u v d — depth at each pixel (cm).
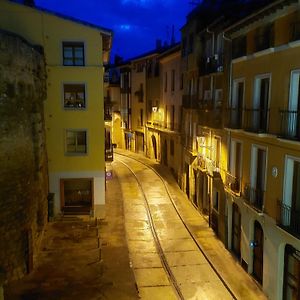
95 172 2420
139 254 1970
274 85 1516
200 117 2581
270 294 1547
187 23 2944
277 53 1490
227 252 2006
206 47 2516
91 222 2383
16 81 1581
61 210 2436
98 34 2323
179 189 3297
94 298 1464
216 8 2595
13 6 2267
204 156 2536
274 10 1469
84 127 2384
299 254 1383
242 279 1723
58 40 2311
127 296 1488
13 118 1568
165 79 4069
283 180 1444
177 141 3594
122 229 2275
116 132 5797
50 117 2350
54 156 2388
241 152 1858
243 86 1850
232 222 2028
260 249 1688
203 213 2581
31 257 1683
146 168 4181
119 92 5725
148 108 4781
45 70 2302
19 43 1620
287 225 1411
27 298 1448
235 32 1897
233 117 1950
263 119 1669
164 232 2283
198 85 2731
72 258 1845
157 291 1612
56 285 1562
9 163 1550
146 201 2908
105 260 1830
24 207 1667
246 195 1766
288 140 1336
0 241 1508
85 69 2341
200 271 1798
